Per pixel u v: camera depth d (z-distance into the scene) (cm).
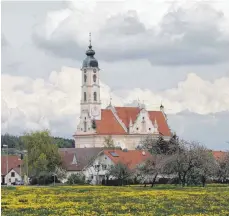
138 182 15338
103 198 9375
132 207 7681
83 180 17475
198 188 12506
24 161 19362
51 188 12938
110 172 15725
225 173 15562
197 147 14038
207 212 7088
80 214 6844
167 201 8719
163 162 14000
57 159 19312
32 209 7494
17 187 13500
